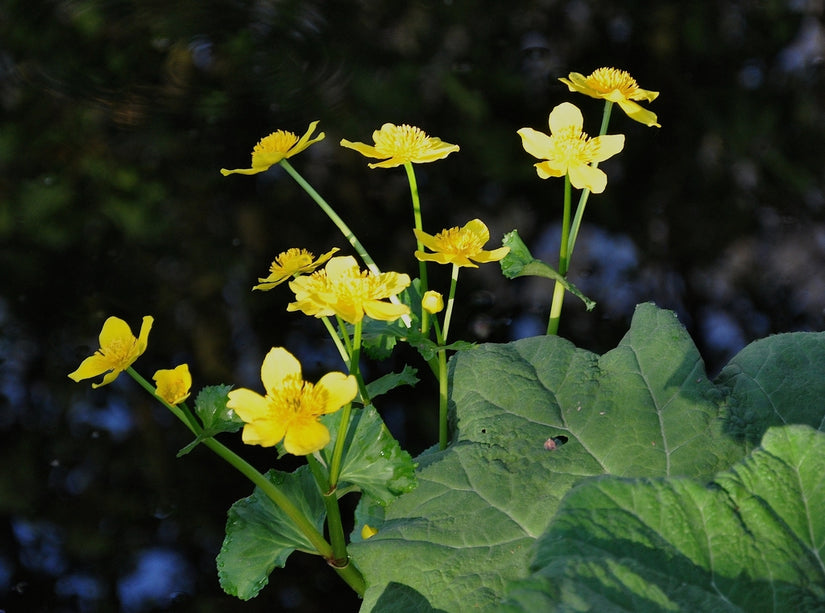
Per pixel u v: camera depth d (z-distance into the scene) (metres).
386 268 1.62
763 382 1.02
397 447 0.98
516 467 1.00
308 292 0.96
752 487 0.91
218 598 1.26
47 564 1.28
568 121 1.03
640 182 1.79
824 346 1.03
